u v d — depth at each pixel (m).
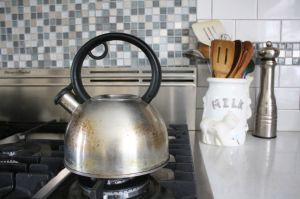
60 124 0.86
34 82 0.94
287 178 0.53
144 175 0.45
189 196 0.42
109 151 0.41
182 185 0.44
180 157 0.55
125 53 0.94
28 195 0.46
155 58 0.46
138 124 0.42
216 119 0.75
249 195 0.45
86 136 0.42
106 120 0.42
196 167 0.58
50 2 0.95
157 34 0.92
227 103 0.74
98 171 0.41
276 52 0.79
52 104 0.94
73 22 0.95
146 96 0.47
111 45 0.94
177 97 0.90
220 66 0.76
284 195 0.45
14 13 0.96
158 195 0.44
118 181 0.43
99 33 0.94
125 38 0.45
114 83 0.91
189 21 0.91
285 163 0.61
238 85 0.74
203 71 0.91
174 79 0.90
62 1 0.94
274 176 0.54
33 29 0.96
